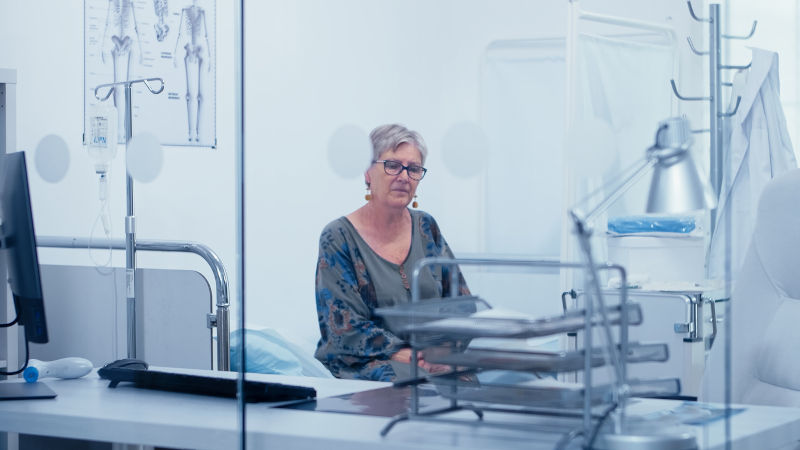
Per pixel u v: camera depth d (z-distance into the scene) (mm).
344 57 2812
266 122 3043
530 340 1620
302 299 3104
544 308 2018
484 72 2330
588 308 1139
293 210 3078
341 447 1268
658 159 1206
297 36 2965
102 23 2416
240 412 1372
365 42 2717
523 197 2139
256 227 3025
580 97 2125
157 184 2713
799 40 2482
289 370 2572
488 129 2258
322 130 2973
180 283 2328
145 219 2705
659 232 1867
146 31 2484
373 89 2668
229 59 2904
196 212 2826
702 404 1459
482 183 2203
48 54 2379
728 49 1434
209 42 2643
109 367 1894
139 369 1815
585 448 1137
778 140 2326
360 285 2219
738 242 1991
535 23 2248
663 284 1837
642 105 2051
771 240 1914
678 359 1790
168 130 2553
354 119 2801
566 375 1597
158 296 2305
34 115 2371
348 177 1706
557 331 1154
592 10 2279
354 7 2754
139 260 2709
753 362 1907
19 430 1556
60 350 2305
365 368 2170
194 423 1413
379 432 1295
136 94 2463
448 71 2404
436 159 2305
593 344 1197
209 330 2355
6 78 2080
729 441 1235
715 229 1850
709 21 1439
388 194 2207
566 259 2021
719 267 1865
